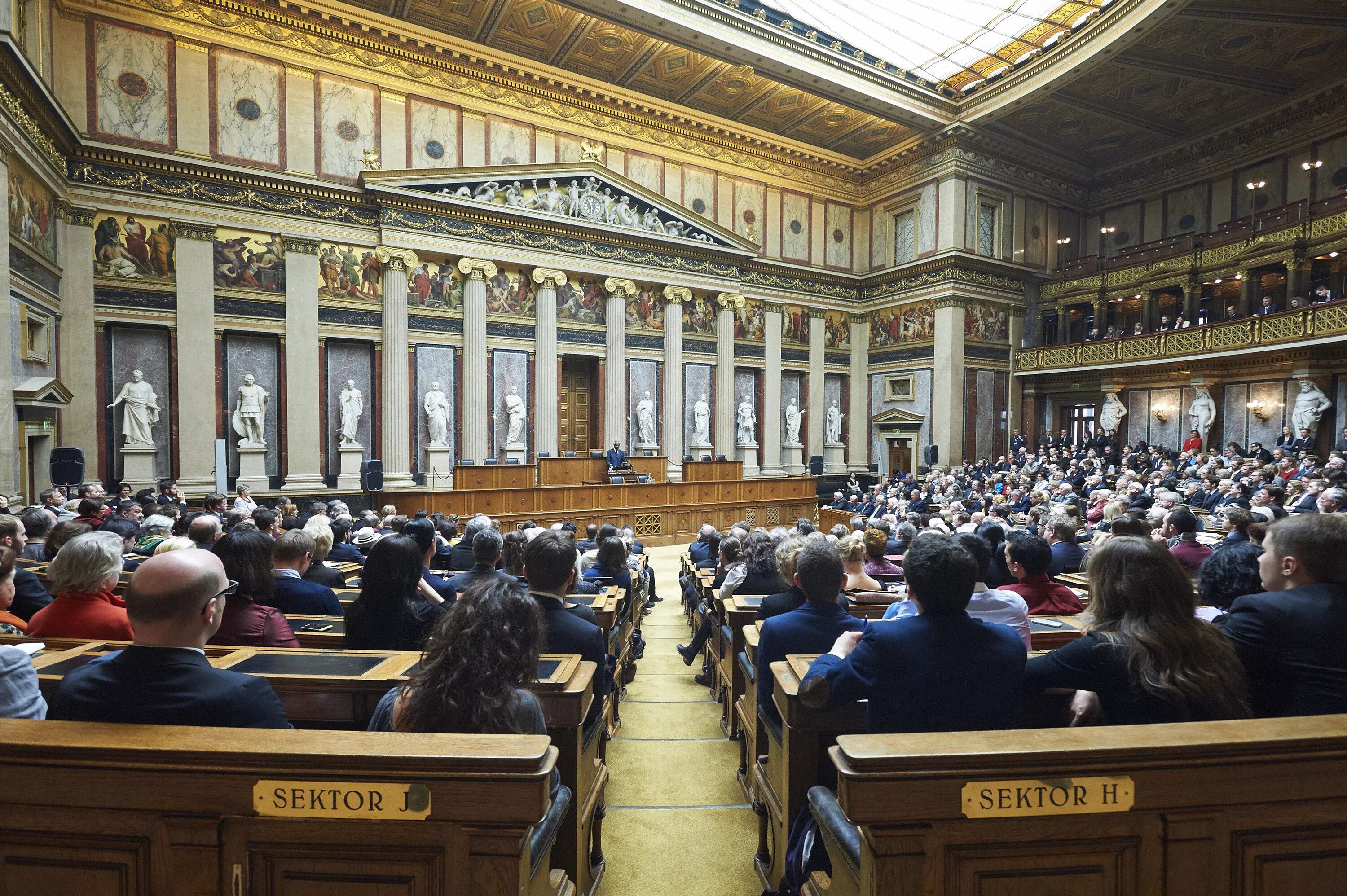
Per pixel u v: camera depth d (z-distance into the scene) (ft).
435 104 62.95
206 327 53.26
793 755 9.22
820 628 10.83
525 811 5.34
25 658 7.35
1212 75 68.69
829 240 88.17
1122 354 75.20
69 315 48.34
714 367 79.20
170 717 6.07
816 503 73.82
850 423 90.12
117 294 50.44
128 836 5.51
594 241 69.31
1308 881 5.76
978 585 11.02
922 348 83.05
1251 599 7.59
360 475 59.00
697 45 62.95
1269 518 21.61
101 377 50.14
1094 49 62.69
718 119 78.33
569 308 69.62
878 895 5.42
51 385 39.27
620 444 70.79
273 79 55.88
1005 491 57.41
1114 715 6.95
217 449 47.93
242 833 5.49
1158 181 85.10
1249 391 69.05
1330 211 61.41
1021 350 85.35
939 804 5.42
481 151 65.26
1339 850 5.80
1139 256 80.18
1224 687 6.63
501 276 66.03
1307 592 7.39
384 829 5.43
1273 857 5.71
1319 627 7.06
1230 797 5.66
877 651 7.22
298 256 56.65
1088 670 7.07
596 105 71.56
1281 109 72.79
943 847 5.44
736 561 21.66
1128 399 79.77
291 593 13.75
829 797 7.77
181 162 51.75
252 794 5.45
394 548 11.12
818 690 7.33
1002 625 7.54
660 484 63.16
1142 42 63.36
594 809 10.57
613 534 23.59
